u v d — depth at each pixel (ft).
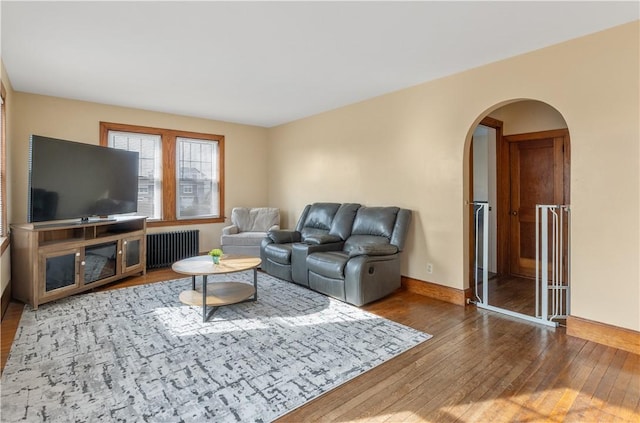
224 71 11.57
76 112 14.98
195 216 18.80
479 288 13.53
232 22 8.24
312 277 13.01
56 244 11.46
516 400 6.32
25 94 13.80
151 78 12.24
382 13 7.83
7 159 11.54
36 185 11.51
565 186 13.65
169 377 7.05
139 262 15.20
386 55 10.21
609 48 8.45
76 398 6.31
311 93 14.12
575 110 9.03
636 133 8.07
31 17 7.93
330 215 15.69
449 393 6.56
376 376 7.15
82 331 9.30
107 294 12.56
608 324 8.57
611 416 5.86
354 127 15.64
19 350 8.18
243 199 20.44
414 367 7.51
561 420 5.78
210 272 10.29
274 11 7.75
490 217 15.75
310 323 10.00
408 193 13.37
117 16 7.93
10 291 11.57
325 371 7.32
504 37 9.02
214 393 6.51
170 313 10.71
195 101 15.30
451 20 8.16
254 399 6.33
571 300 9.18
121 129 16.17
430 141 12.58
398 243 12.69
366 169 15.10
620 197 8.34
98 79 12.30
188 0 7.28
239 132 20.18
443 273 12.29
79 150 13.04
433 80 12.42
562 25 8.37
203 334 9.18
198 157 18.88
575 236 9.08
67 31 8.64
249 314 10.71
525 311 10.95
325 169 17.31
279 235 15.74
